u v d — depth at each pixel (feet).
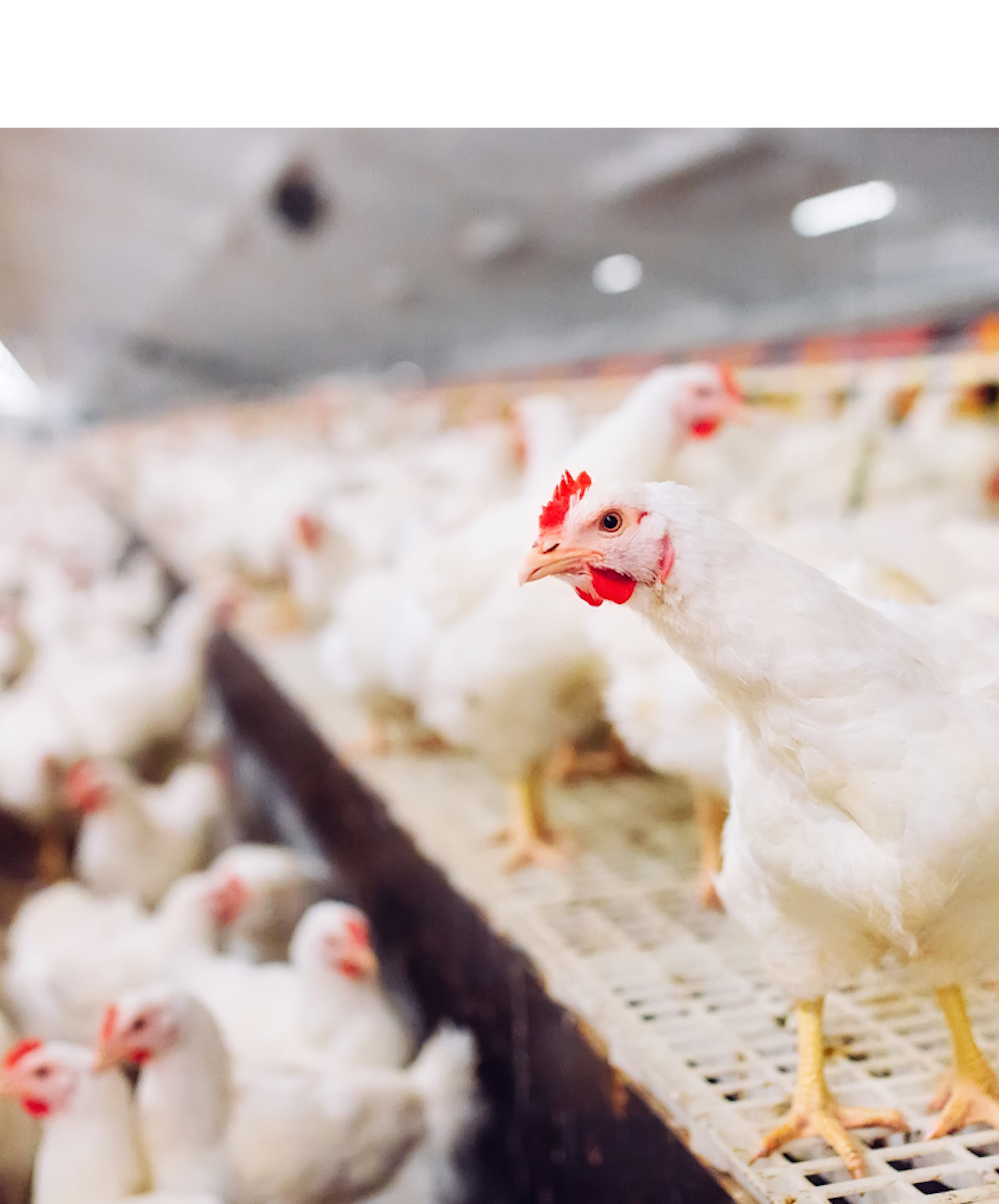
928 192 13.61
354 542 8.27
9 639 9.62
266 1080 4.05
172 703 7.73
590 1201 3.66
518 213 24.41
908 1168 3.03
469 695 4.53
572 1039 3.68
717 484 5.04
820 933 2.97
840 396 7.04
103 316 34.91
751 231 20.01
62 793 6.99
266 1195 3.85
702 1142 3.12
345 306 34.32
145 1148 3.90
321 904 5.64
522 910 4.24
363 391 24.03
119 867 6.10
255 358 40.86
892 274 14.96
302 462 13.43
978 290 10.84
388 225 26.53
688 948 3.95
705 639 2.65
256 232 27.30
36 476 24.44
